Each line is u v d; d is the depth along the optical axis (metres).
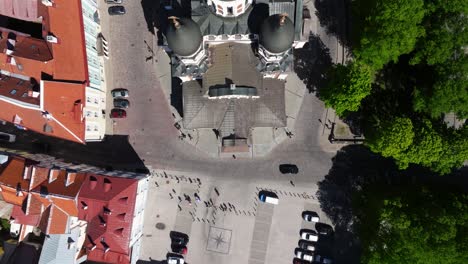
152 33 75.62
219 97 64.38
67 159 75.81
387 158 74.38
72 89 63.47
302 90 74.75
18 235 72.00
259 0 58.16
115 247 66.19
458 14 58.31
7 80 64.81
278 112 68.88
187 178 75.81
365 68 63.75
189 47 54.16
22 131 76.12
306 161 75.06
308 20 71.81
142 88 75.88
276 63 62.66
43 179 65.75
